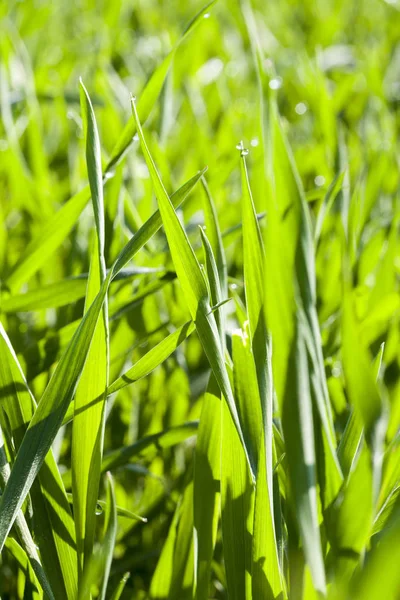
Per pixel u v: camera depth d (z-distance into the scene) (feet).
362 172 2.87
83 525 1.53
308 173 3.48
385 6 7.38
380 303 2.02
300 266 1.40
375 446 1.29
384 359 2.12
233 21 6.69
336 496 1.45
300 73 4.48
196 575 1.58
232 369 1.57
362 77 4.81
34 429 1.47
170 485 2.06
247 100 4.98
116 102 4.15
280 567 1.48
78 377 1.48
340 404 1.89
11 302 1.93
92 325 1.48
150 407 2.15
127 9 6.75
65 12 7.33
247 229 1.49
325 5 7.77
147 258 2.22
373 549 1.42
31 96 3.38
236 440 1.51
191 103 3.92
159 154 2.82
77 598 1.44
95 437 1.52
